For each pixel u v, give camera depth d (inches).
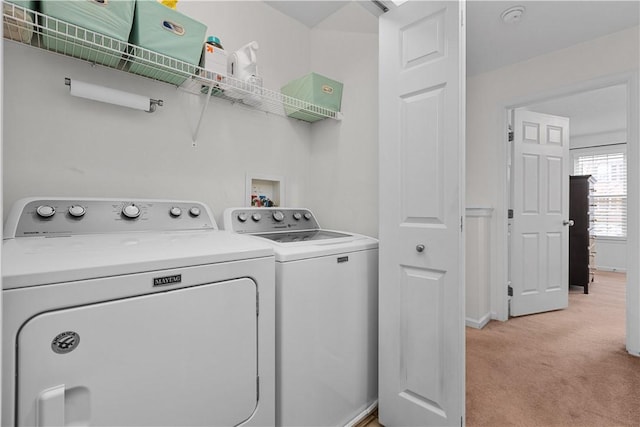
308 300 48.6
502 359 80.5
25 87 47.8
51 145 49.8
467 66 105.7
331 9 82.0
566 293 122.0
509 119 110.6
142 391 31.8
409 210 53.2
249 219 65.7
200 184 66.3
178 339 34.2
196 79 58.1
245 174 73.5
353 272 56.5
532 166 116.1
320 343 50.5
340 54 81.2
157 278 32.8
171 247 38.6
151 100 57.7
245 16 74.2
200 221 58.2
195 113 65.7
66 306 27.6
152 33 49.8
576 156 207.0
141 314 31.7
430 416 50.3
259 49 76.8
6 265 26.9
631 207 82.0
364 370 58.8
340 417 54.2
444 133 48.9
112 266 30.0
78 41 46.1
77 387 28.2
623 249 191.0
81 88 48.1
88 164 53.1
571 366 76.7
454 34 47.6
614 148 191.5
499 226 108.3
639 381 70.0
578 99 138.7
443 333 49.1
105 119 54.9
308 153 87.4
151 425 32.4
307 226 75.3
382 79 57.0
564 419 57.9
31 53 48.2
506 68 105.3
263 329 42.4
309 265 48.8
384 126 56.6
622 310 119.8
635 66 81.5
